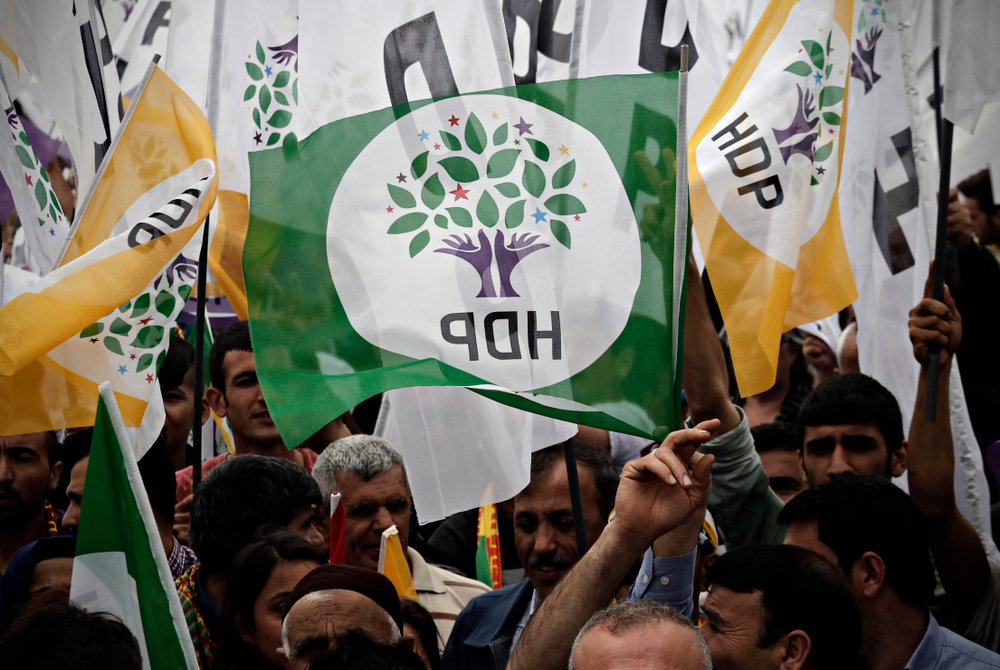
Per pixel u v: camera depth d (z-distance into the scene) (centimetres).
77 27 587
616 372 427
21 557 486
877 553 433
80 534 392
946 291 523
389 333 447
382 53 529
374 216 455
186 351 682
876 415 544
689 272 508
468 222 450
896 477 559
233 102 651
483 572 683
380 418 677
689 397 513
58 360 493
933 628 438
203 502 513
